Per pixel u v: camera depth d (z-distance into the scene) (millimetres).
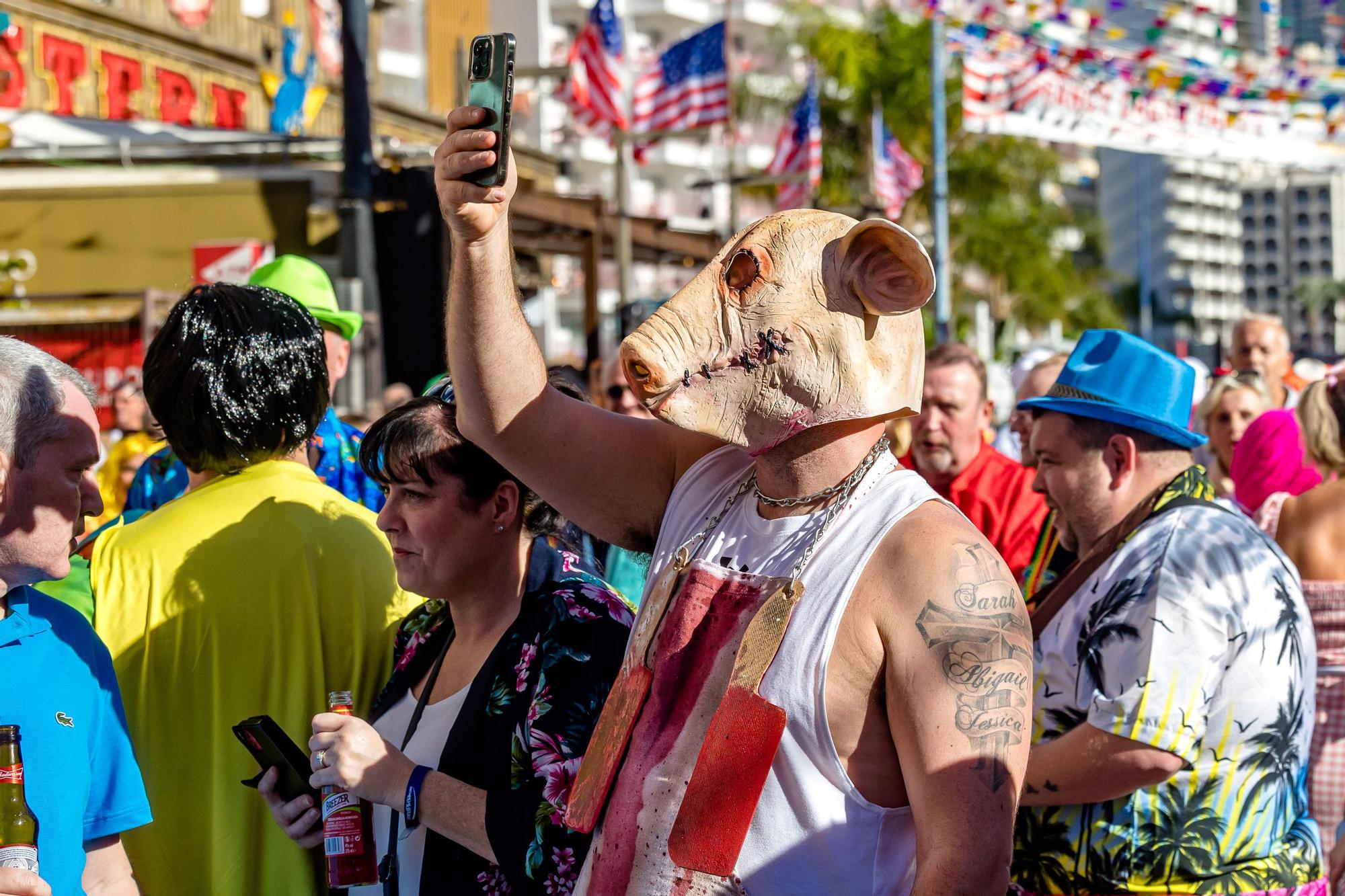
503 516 2617
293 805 2561
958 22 10930
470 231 2055
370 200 8195
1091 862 2721
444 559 2596
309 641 2744
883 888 1827
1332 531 4191
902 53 34406
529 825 2318
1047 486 3000
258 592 2713
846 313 1915
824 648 1829
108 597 2707
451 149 2023
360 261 8156
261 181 10609
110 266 10719
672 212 41250
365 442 2662
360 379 7996
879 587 1841
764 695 1851
